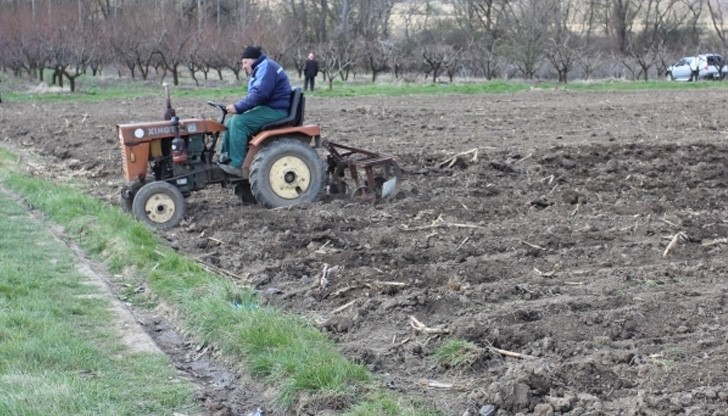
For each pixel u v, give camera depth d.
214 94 28.33
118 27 39.81
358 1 53.19
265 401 5.81
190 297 7.39
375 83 35.66
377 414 5.26
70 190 11.61
